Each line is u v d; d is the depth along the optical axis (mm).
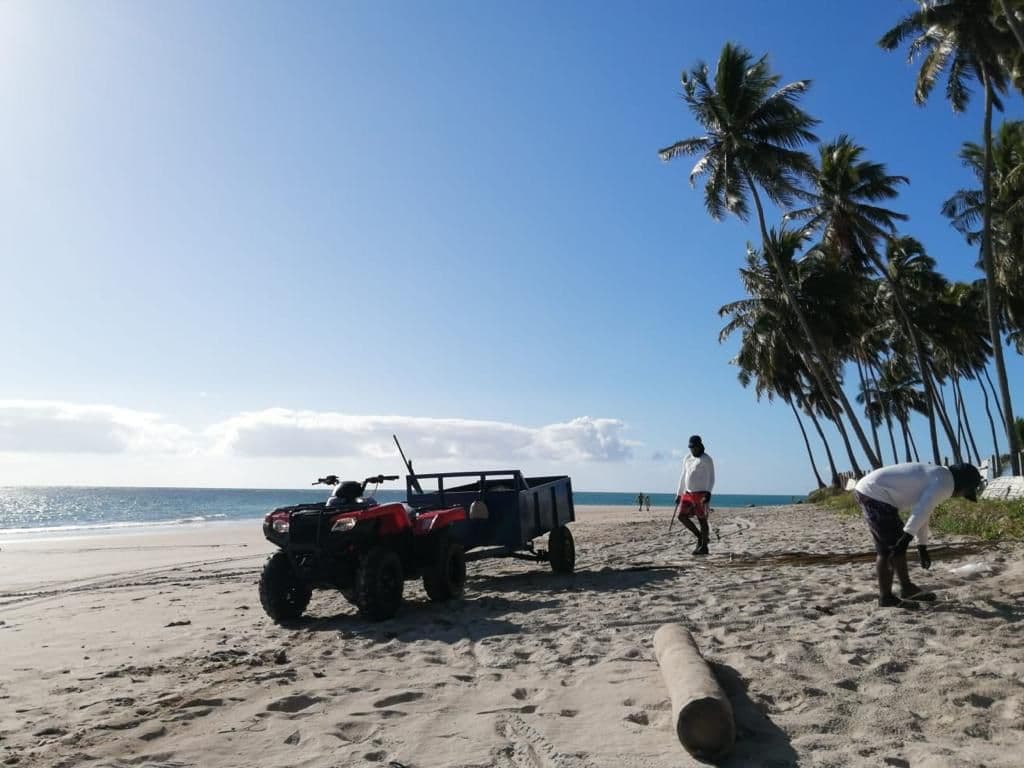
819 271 33312
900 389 59344
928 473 6430
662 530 20688
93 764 3613
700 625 6402
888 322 42812
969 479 6430
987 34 21719
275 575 7887
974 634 5371
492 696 4594
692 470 11984
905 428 60312
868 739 3529
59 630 7852
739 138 26297
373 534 7797
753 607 7000
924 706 3949
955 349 43750
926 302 40375
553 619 7062
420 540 8672
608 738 3705
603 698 4406
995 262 33688
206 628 7766
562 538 10922
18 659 6414
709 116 27281
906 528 6391
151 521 51500
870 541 12852
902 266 40594
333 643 6645
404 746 3727
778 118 26688
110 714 4574
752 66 26484
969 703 3947
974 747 3357
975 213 30953
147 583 12539
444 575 8586
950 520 12930
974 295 41938
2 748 3941
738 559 11094
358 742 3824
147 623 8180
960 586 7320
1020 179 29250
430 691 4742
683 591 8266
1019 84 22828
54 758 3734
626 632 6305
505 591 9398
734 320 36375
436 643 6328
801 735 3625
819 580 8375
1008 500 14672
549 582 10023
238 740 3914
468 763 3447
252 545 23156
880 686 4297
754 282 34469
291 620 8023
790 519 22281
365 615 7574
